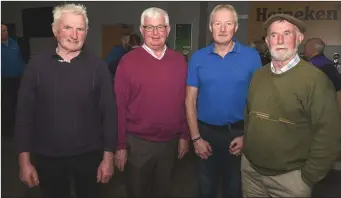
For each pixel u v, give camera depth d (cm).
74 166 149
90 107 146
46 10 527
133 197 188
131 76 170
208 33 452
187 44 462
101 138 155
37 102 142
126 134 179
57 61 141
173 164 189
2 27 413
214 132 183
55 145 143
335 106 132
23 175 143
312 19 421
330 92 133
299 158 143
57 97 140
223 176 195
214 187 199
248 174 167
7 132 412
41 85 139
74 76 141
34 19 536
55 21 142
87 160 150
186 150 197
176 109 177
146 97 171
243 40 448
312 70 136
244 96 175
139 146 178
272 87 144
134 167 181
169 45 470
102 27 507
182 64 179
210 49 179
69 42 140
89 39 515
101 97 150
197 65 179
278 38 141
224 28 168
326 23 416
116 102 168
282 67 143
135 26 491
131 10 489
